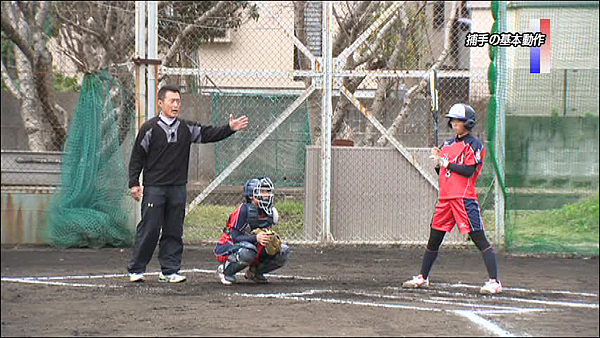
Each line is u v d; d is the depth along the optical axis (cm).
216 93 4503
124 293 2930
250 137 4512
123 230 4394
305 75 4359
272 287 3100
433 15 4703
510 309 2678
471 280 3375
